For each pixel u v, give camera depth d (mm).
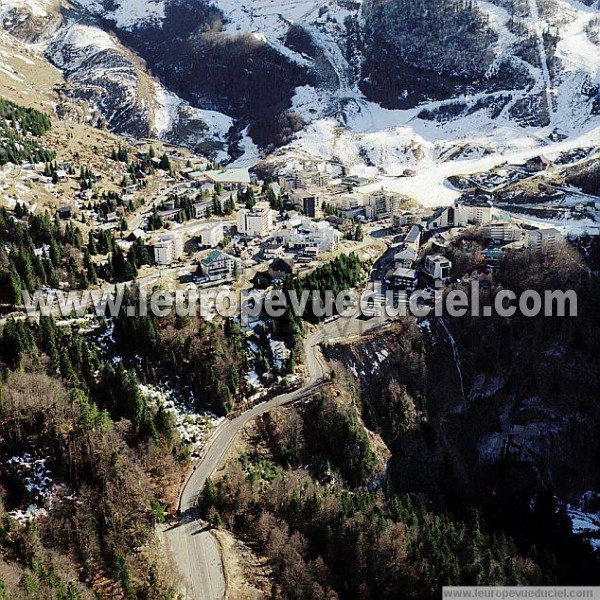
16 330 169125
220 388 178375
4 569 124750
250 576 135625
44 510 141750
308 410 179500
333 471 171875
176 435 165125
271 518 146875
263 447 170375
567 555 183125
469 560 149750
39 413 153250
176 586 129500
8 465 147000
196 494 152500
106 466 147000
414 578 142625
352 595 140375
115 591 129000
